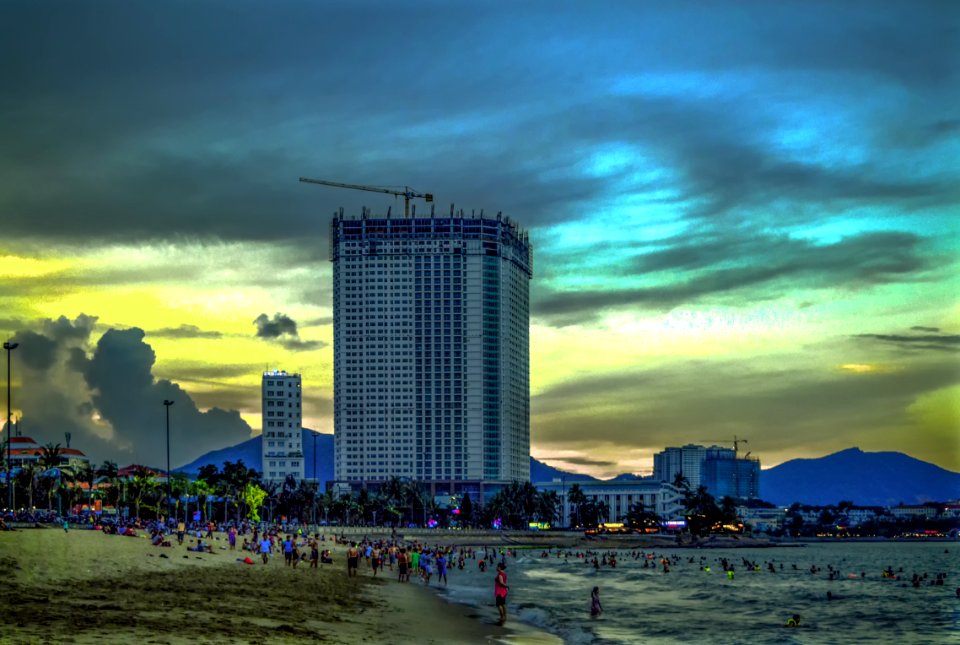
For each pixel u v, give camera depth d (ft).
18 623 154.71
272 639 163.94
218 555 410.52
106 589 225.76
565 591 413.59
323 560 448.24
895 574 651.66
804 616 322.14
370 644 175.01
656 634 248.73
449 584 409.49
